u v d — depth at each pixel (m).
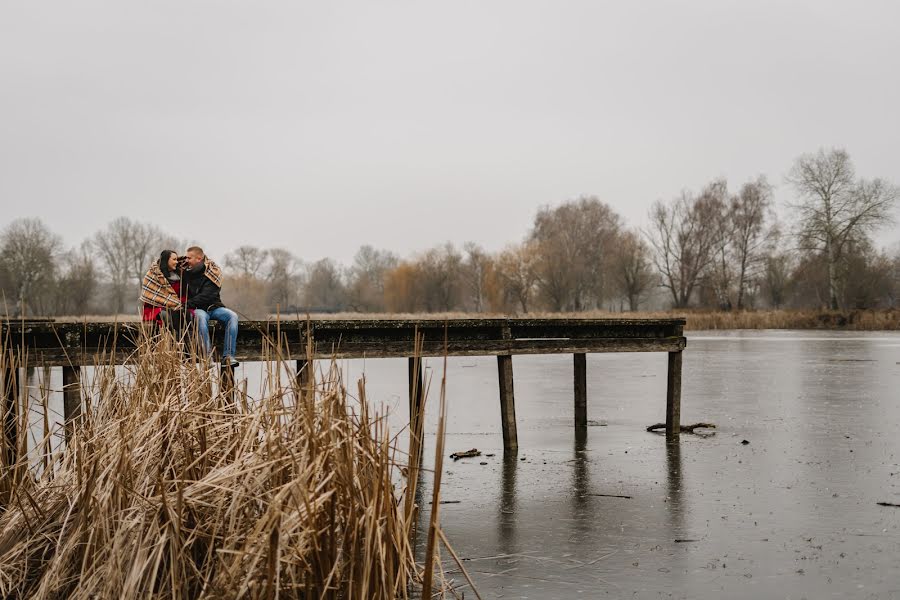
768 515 6.60
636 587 5.00
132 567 4.02
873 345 32.38
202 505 4.28
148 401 4.93
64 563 4.18
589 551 5.71
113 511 4.20
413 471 4.45
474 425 11.67
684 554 5.63
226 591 3.80
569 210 77.56
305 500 3.83
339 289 103.06
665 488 7.59
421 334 9.45
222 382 5.27
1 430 5.03
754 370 20.55
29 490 4.84
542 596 4.85
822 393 15.28
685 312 65.56
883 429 10.90
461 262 78.31
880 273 57.97
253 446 4.55
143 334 5.94
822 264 59.41
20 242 49.72
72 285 51.56
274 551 3.73
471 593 4.89
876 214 57.22
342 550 4.01
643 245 72.62
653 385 17.00
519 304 74.75
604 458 9.09
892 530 6.14
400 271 78.88
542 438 10.52
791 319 53.28
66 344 7.68
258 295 74.81
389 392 15.29
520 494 7.40
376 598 3.94
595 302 79.75
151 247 83.88
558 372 20.55
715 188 69.31
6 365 5.90
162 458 4.49
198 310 7.87
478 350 9.67
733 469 8.38
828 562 5.43
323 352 8.95
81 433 4.90
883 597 4.81
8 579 4.22
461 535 6.12
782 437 10.33
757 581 5.09
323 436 4.12
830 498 7.13
